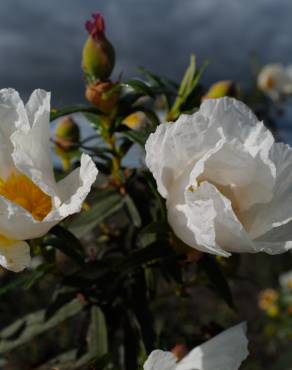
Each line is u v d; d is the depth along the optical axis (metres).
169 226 0.26
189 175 0.24
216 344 0.25
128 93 0.30
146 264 0.30
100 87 0.29
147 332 0.30
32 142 0.24
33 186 0.25
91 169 0.23
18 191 0.25
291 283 0.87
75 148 0.34
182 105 0.32
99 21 0.30
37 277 0.29
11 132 0.25
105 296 0.31
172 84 0.33
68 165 0.35
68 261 0.30
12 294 0.61
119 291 0.31
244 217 0.25
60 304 0.31
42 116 0.24
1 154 0.25
